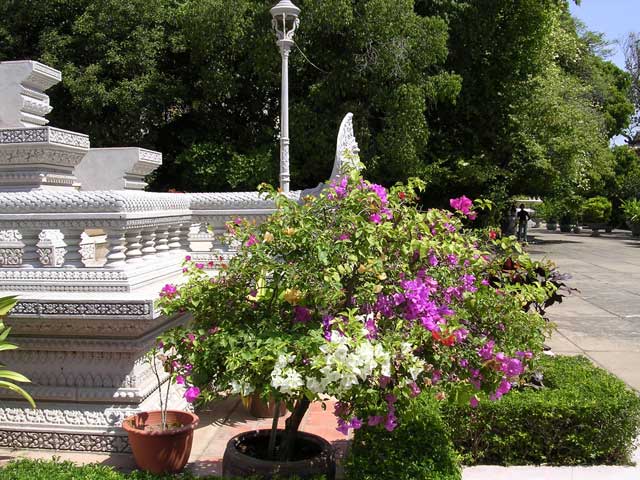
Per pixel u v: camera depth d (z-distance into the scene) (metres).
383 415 2.90
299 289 2.92
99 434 3.96
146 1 15.41
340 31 14.35
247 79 16.14
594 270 15.82
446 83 14.96
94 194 4.02
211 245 6.37
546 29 17.48
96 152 7.48
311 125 14.66
